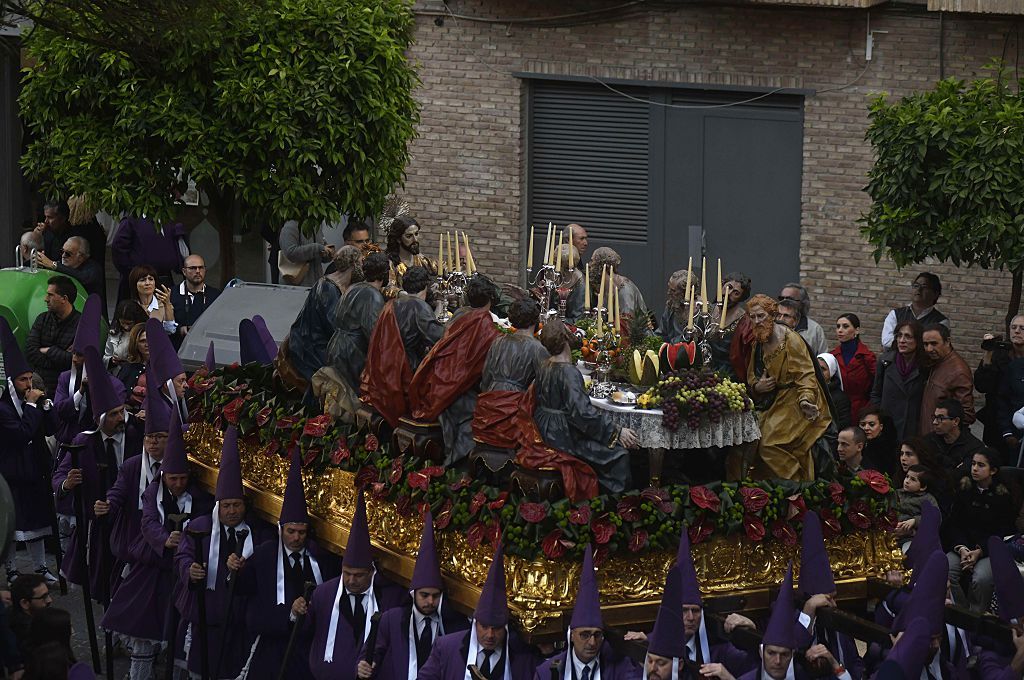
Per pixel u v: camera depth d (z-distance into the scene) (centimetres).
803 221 2150
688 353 1139
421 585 1062
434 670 1033
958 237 1639
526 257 2247
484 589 1005
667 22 2159
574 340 1187
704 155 2180
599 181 2217
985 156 1608
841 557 1144
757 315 1160
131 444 1434
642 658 978
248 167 1728
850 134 2117
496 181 2230
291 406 1310
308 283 1803
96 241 2027
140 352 1551
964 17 2056
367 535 1116
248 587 1198
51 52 1720
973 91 1669
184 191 1772
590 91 2203
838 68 2109
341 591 1127
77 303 1788
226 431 1295
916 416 1451
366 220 2150
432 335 1190
